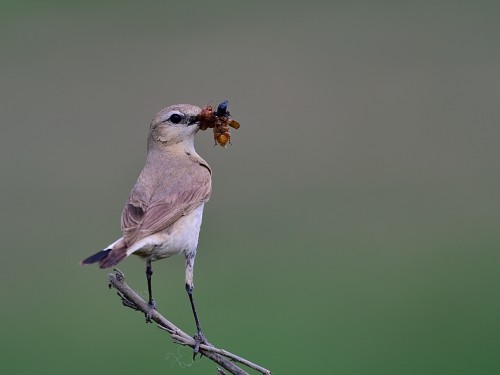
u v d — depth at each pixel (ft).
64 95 60.85
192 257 28.07
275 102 62.34
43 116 58.65
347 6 78.38
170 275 43.29
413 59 69.62
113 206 49.83
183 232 27.71
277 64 67.10
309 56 68.49
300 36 71.97
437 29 74.64
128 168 54.29
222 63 66.28
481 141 59.88
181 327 38.96
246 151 56.90
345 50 70.44
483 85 65.98
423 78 67.36
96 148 55.52
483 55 70.33
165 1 76.18
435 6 79.30
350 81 65.72
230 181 53.52
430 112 63.16
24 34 68.69
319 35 72.18
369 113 62.34
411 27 74.54
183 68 64.54
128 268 44.09
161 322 23.54
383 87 65.57
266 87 63.93
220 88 63.31
